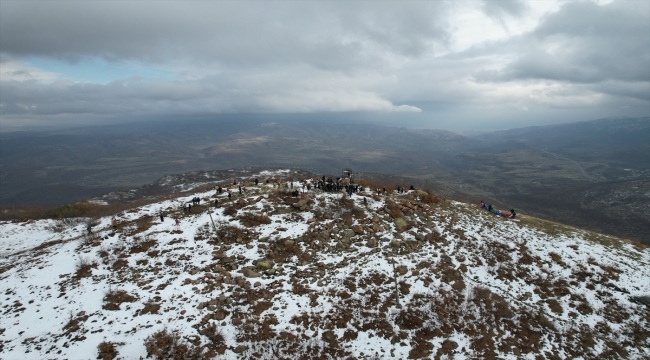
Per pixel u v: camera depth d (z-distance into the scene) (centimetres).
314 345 2528
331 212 4531
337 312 2858
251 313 2756
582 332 2920
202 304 2769
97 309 2722
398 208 4684
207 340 2456
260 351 2430
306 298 2984
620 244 4212
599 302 3256
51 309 2761
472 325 2883
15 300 2917
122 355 2264
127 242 3775
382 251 3722
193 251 3597
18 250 4566
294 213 4509
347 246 3800
